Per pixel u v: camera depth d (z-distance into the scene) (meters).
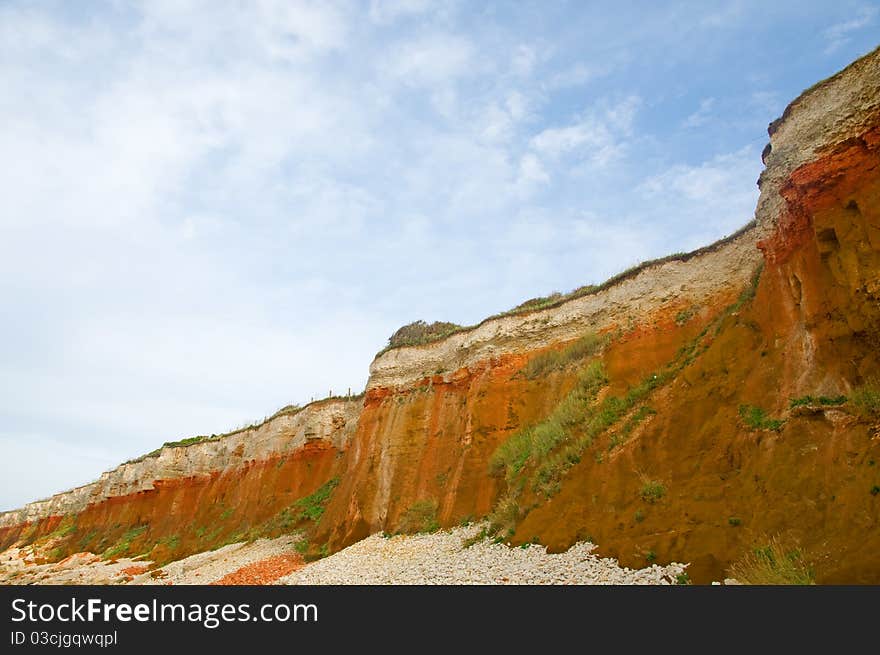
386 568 19.98
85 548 65.06
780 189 14.75
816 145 13.84
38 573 51.94
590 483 16.81
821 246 13.07
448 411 29.95
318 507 38.62
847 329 12.20
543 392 25.69
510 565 15.41
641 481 15.18
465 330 32.72
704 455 14.27
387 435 31.58
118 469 76.06
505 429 25.78
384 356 35.75
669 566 11.84
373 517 28.42
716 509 12.52
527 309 29.97
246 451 54.94
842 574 8.91
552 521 16.66
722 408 14.81
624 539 13.59
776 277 15.25
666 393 17.64
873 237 11.93
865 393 11.30
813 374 12.78
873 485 9.89
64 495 101.00
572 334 27.03
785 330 14.42
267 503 44.66
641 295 24.86
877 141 12.47
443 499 26.14
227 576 27.36
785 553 10.20
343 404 46.91
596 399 21.84
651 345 22.58
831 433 11.41
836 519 10.08
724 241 22.83
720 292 21.80
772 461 12.12
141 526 63.12
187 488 59.59
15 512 116.44
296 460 45.84
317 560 26.92
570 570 13.51
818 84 14.73
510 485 21.38
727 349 16.19
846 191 12.89
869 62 13.33
